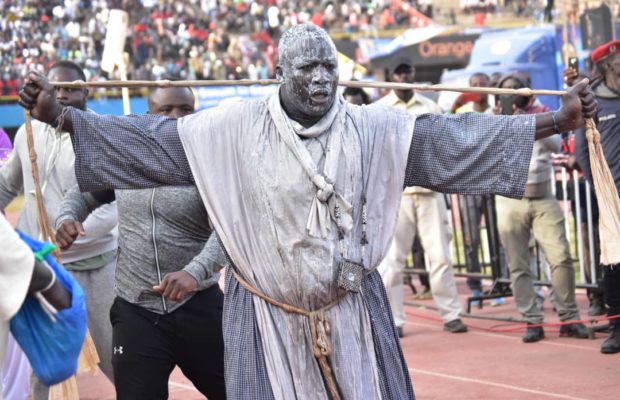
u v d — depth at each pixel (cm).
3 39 3192
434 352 925
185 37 3625
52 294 382
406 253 1003
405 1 4203
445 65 3048
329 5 4047
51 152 640
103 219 626
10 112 3011
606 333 949
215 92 2811
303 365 452
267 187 447
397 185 462
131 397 530
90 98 3034
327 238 444
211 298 541
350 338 453
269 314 455
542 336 947
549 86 2514
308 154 444
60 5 3381
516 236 943
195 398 788
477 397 758
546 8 2245
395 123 462
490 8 4128
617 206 473
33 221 650
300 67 440
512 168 458
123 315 538
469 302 1104
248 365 453
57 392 462
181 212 536
